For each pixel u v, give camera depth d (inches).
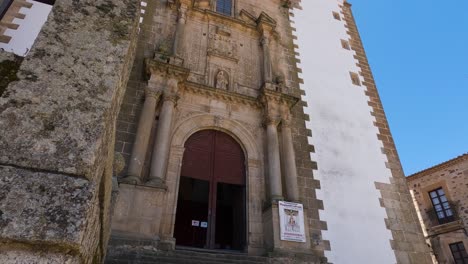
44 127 90.1
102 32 117.1
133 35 127.3
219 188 725.3
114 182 183.8
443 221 932.6
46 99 95.0
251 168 478.6
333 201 488.4
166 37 531.2
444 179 952.9
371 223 490.9
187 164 462.0
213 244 429.4
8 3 133.1
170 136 446.9
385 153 583.8
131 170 387.9
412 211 532.4
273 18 665.0
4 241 73.4
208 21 582.9
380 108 645.9
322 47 675.4
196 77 514.9
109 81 106.2
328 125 566.9
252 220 439.5
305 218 439.2
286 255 395.9
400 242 490.3
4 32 414.0
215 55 548.1
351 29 756.6
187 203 716.0
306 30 684.7
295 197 449.4
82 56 108.0
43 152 86.3
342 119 587.8
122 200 362.6
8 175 79.9
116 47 115.4
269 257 389.4
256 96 542.3
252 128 508.4
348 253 449.4
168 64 465.1
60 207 80.0
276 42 623.2
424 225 971.3
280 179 456.4
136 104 450.9
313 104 579.5
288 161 476.4
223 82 524.7
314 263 404.2
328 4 770.8
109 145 113.4
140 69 480.1
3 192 77.4
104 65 109.3
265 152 494.9
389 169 566.9
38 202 78.9
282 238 408.5
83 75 104.0
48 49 104.9
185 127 468.4
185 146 470.9
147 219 361.1
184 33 546.9
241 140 494.9
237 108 514.3
